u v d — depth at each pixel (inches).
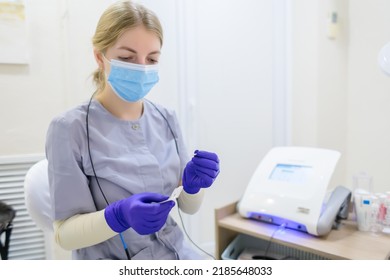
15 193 66.4
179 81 78.7
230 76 84.4
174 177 42.8
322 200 46.4
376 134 88.1
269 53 88.1
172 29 76.7
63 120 36.5
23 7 64.2
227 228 53.4
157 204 32.2
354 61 90.9
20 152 67.4
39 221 42.4
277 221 49.8
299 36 87.8
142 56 37.2
